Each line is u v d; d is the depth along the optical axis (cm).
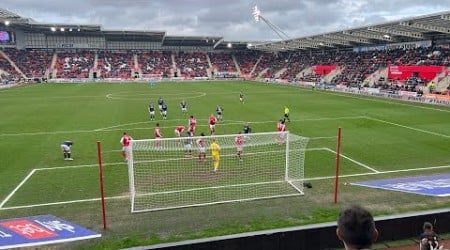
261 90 6119
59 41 9375
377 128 2816
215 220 1256
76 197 1477
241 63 10269
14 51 8712
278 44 8356
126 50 10056
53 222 1250
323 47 8506
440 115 3366
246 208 1353
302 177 1673
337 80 6712
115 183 1631
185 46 10525
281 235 955
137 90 6122
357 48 7575
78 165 1909
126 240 1119
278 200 1426
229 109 3894
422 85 4969
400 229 1025
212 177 1681
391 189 1519
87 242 1114
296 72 8444
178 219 1267
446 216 1045
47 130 2814
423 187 1528
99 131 2783
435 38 5681
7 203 1422
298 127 2895
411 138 2469
